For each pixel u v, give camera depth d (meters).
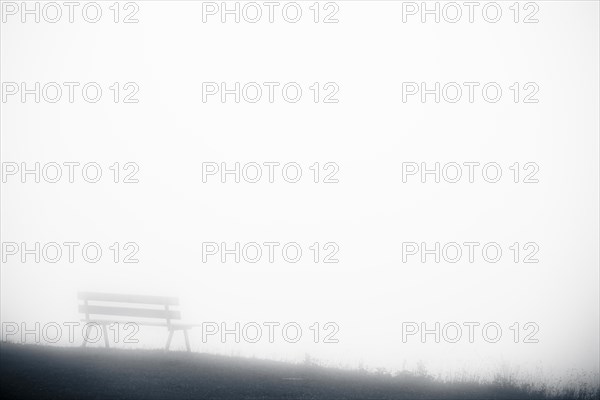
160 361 11.12
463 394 9.83
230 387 9.52
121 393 8.93
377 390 9.83
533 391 10.48
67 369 10.17
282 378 10.36
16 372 9.83
